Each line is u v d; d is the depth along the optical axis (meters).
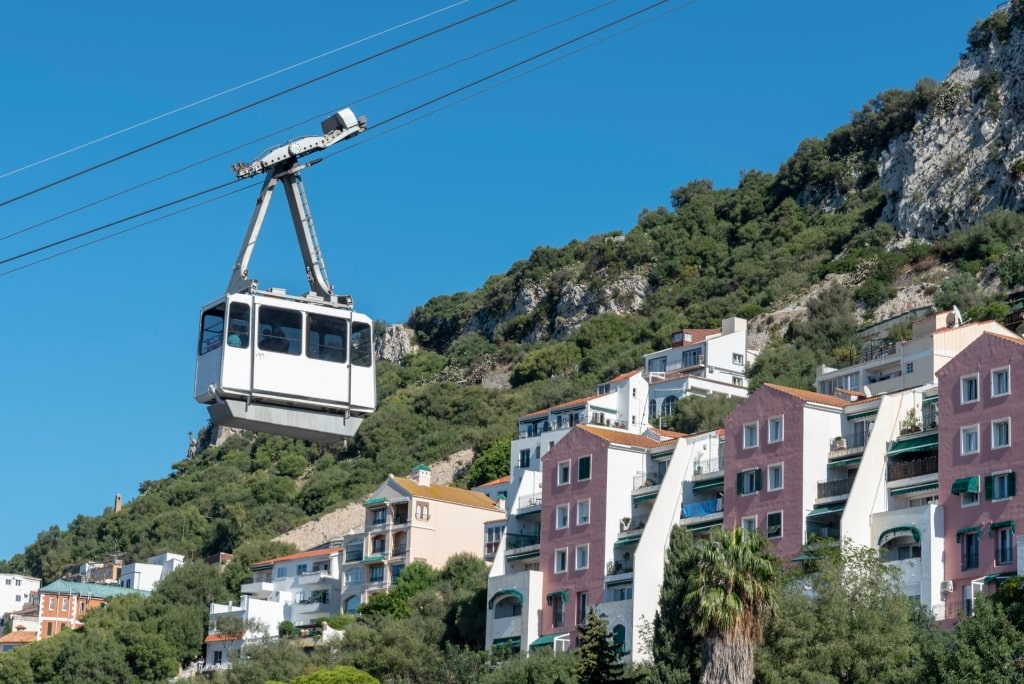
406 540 149.38
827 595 84.44
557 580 116.44
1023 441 92.44
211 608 165.62
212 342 57.12
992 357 96.19
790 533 102.19
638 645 104.88
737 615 76.81
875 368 135.00
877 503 99.62
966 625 78.69
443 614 128.75
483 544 153.12
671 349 196.50
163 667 157.62
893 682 80.12
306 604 160.12
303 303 57.97
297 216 57.19
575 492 118.00
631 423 160.25
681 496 112.25
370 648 120.62
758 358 192.75
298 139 56.94
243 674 130.00
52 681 154.00
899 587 89.31
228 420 56.59
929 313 187.25
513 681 99.31
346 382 58.25
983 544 92.25
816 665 81.44
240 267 57.16
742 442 108.06
